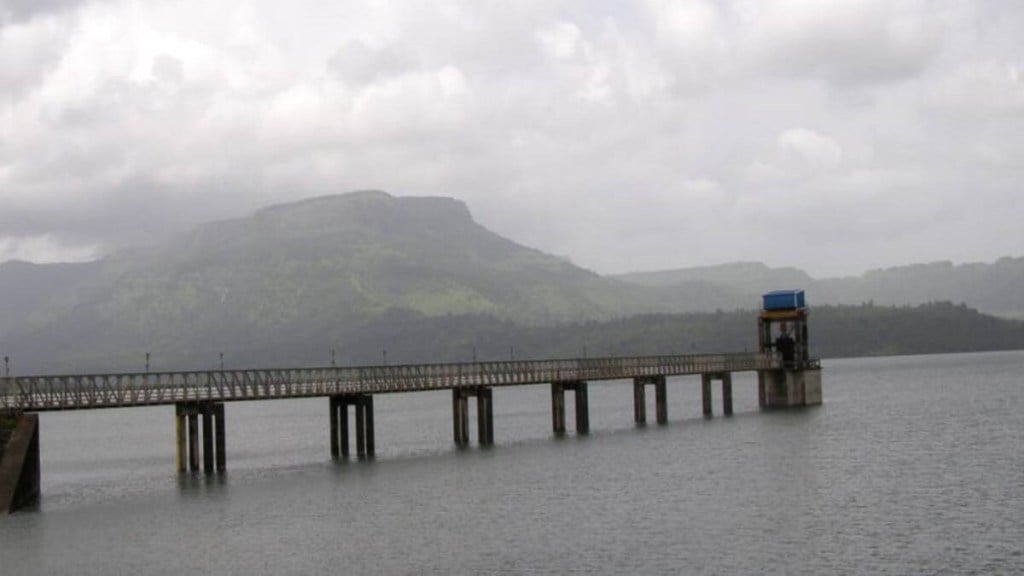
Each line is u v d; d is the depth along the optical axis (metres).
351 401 88.12
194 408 76.69
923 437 92.12
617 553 49.59
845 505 59.28
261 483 73.44
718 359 120.00
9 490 63.97
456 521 57.81
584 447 89.44
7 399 68.25
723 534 52.81
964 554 48.03
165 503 66.31
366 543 53.19
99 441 144.75
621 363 108.00
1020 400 140.12
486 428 94.69
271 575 47.81
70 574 48.94
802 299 131.25
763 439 92.00
